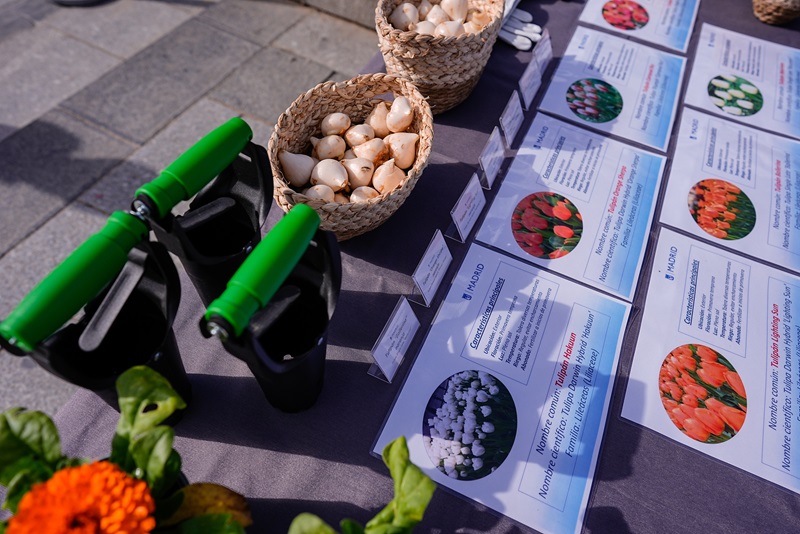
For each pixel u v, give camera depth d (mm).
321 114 719
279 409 567
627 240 743
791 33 1081
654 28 1071
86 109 1588
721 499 544
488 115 886
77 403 561
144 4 1890
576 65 983
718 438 580
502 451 554
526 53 985
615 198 792
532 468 545
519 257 714
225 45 1786
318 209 594
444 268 676
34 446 363
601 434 573
